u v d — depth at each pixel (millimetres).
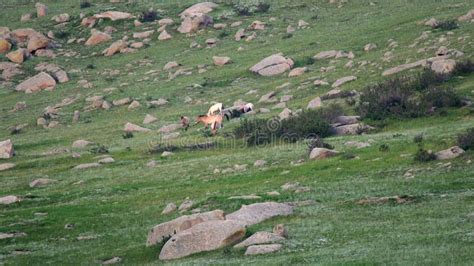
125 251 140625
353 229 128125
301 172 194000
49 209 192375
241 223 129250
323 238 124062
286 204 150250
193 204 170250
